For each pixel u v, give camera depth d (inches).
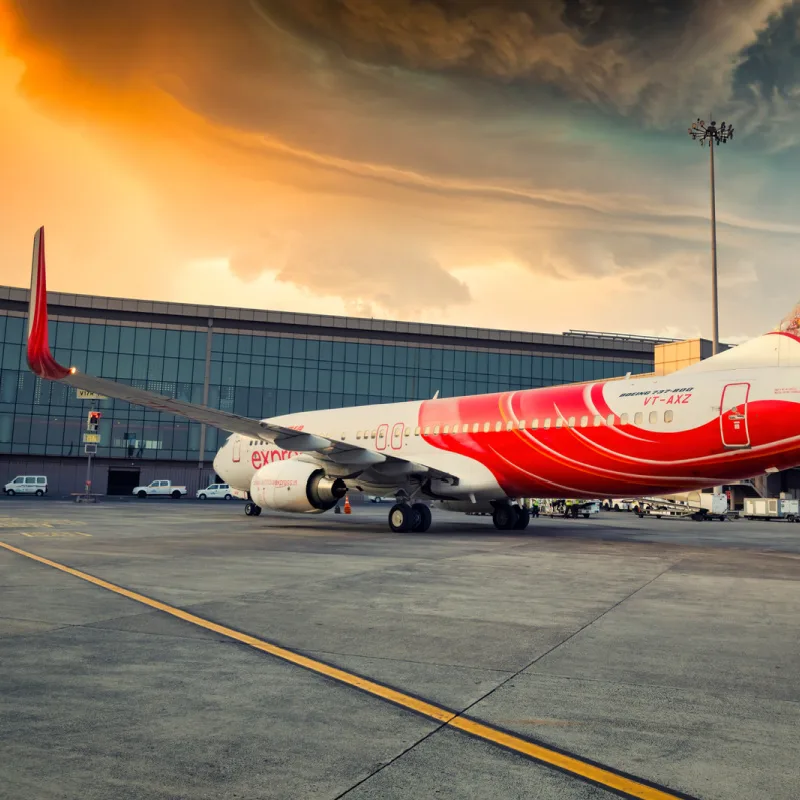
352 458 754.8
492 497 799.1
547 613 298.4
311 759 140.3
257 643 237.3
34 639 239.5
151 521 964.0
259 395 2810.0
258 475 851.4
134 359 2711.6
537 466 733.3
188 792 125.5
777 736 156.6
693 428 627.5
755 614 301.9
